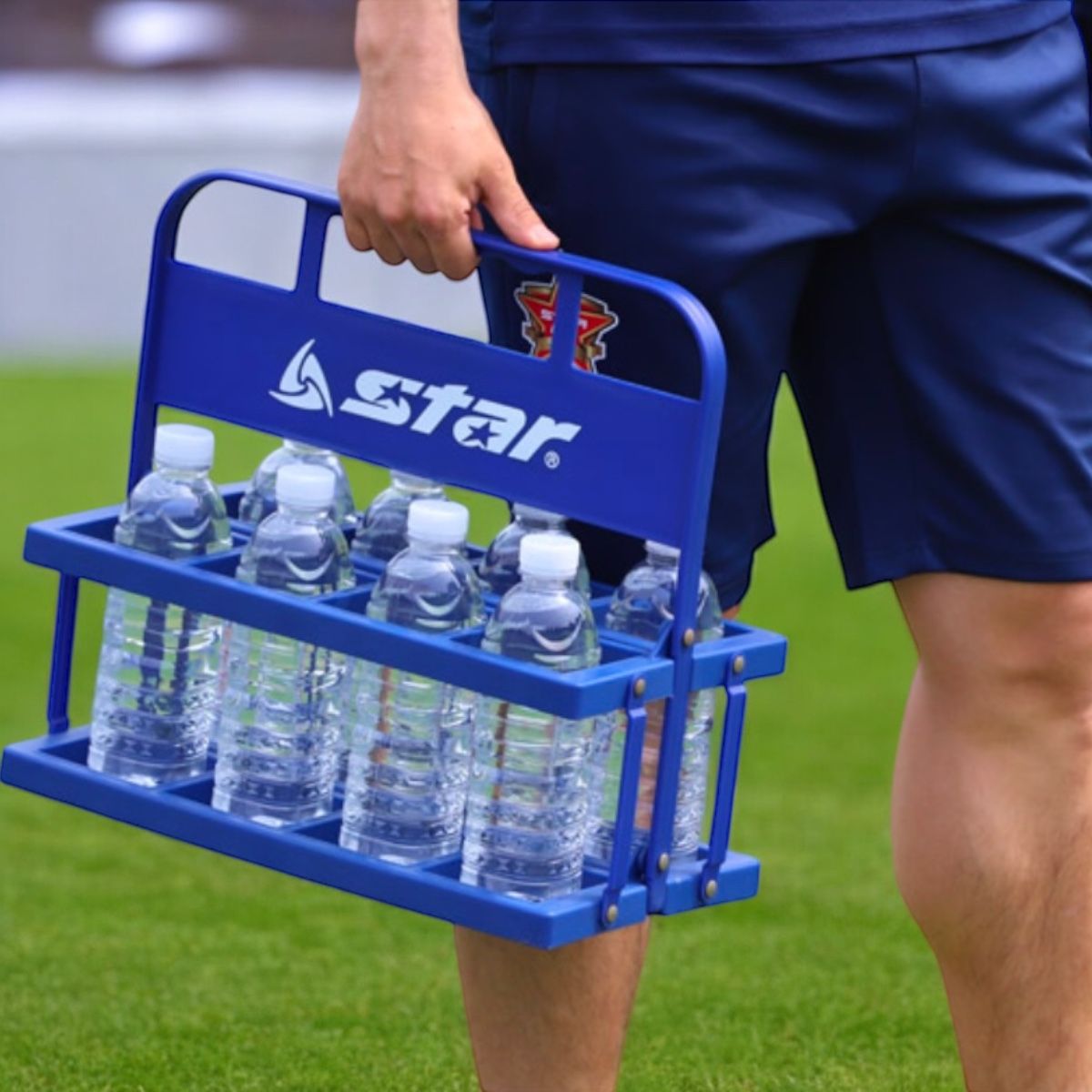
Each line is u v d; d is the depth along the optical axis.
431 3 8.21
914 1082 11.87
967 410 8.77
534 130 8.89
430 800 8.39
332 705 8.71
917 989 13.31
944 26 8.56
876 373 8.96
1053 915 8.95
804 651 22.61
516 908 7.77
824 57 8.53
